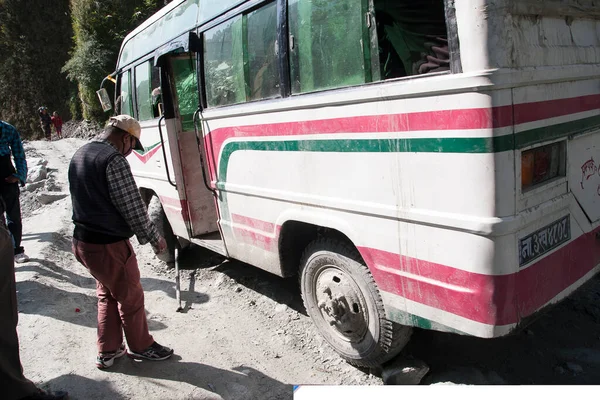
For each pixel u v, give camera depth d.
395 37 2.84
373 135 2.79
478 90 2.25
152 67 5.59
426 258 2.63
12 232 5.59
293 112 3.37
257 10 3.71
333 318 3.44
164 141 5.41
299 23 3.29
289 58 3.41
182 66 5.14
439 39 2.73
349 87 2.95
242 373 3.52
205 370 3.57
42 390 3.14
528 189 2.45
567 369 3.31
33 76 36.03
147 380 3.44
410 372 3.16
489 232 2.30
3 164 5.36
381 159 2.77
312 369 3.58
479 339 3.70
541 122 2.45
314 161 3.25
